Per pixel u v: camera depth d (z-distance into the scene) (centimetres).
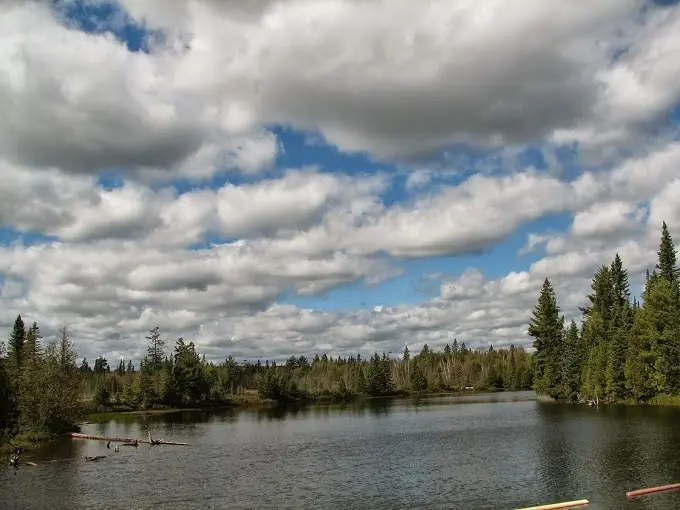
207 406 15838
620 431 6022
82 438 7725
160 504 3781
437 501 3559
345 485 4184
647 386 9175
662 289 9375
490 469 4472
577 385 11469
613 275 12000
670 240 10962
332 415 11594
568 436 5972
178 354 16375
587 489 3609
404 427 8294
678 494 3381
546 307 12462
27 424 7575
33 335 10138
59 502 3888
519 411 9844
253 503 3734
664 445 4969
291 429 8819
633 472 3994
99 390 14375
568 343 11806
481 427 7594
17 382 7788
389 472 4625
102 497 4009
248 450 6359
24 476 4869
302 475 4662
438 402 14762
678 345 8731
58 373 8144
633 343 9444
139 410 14575
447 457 5209
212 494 4038
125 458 5881
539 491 3650
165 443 7088
